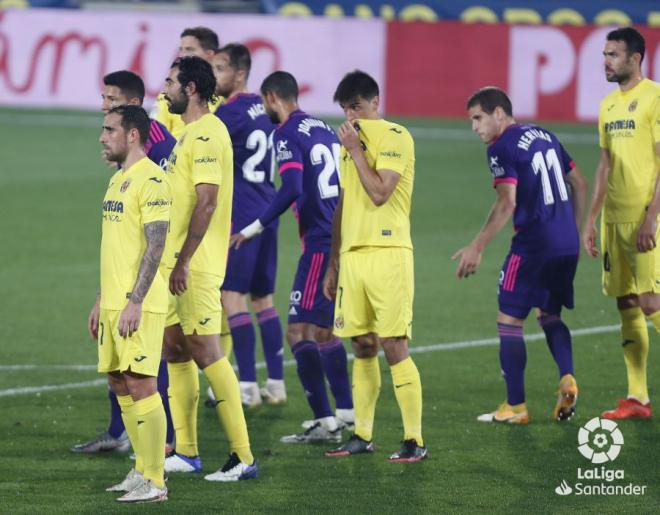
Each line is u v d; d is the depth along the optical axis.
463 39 80.06
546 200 28.00
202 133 24.06
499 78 79.81
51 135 75.94
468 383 31.75
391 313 24.77
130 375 22.11
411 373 25.00
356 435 25.77
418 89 81.06
